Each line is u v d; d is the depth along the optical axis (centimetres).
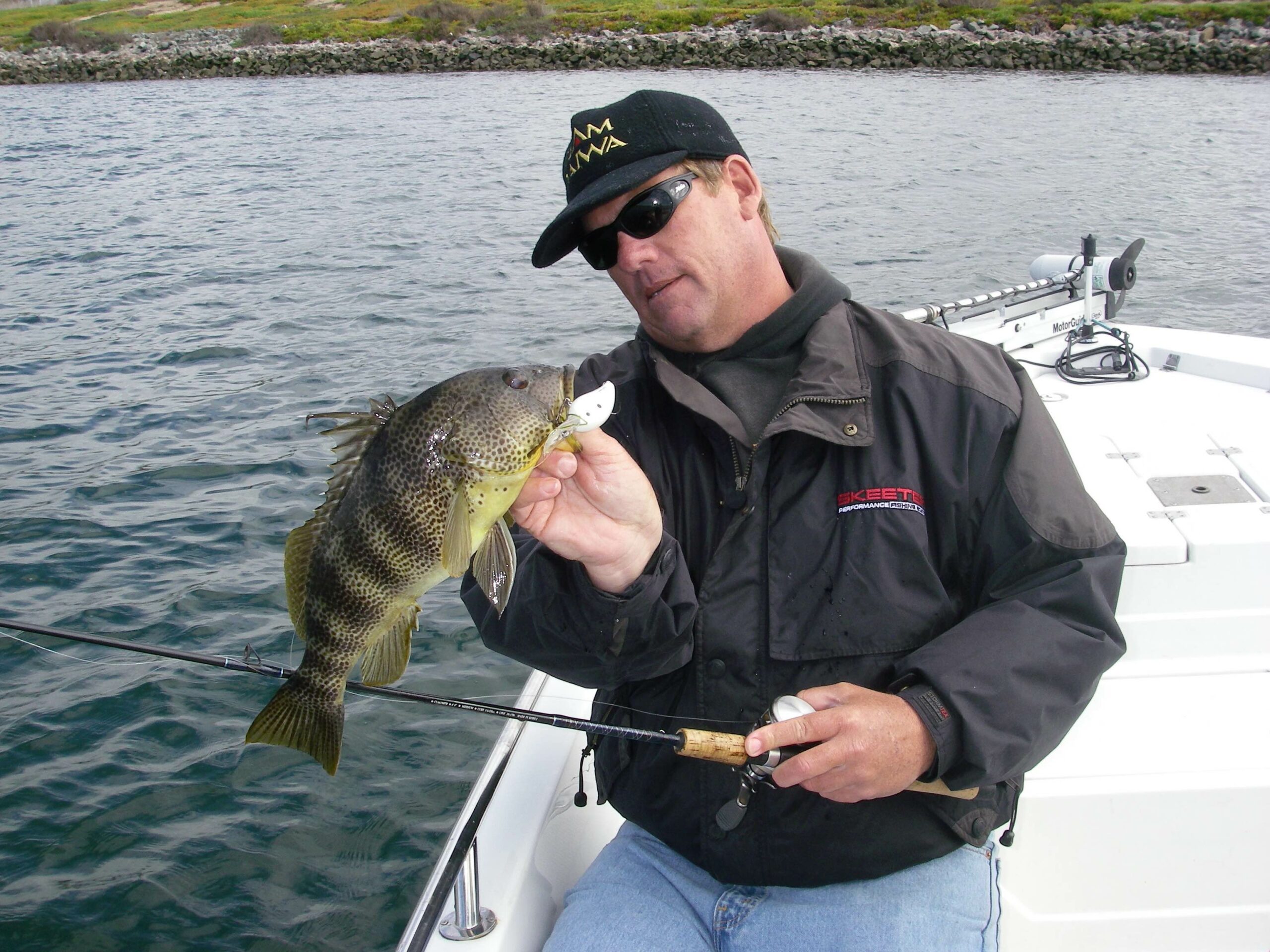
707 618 212
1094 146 1989
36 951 341
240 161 2108
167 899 361
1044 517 202
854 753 180
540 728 284
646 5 4975
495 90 3331
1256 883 246
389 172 1906
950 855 212
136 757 431
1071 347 416
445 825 392
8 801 406
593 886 225
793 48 3816
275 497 657
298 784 416
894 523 204
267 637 510
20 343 992
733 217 222
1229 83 3130
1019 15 4153
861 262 1168
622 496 182
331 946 343
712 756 194
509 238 1377
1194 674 277
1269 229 1280
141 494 665
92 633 516
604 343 924
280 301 1115
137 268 1291
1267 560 271
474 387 180
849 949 201
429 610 534
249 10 5812
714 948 212
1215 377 402
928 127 2267
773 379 224
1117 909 247
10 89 4144
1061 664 192
